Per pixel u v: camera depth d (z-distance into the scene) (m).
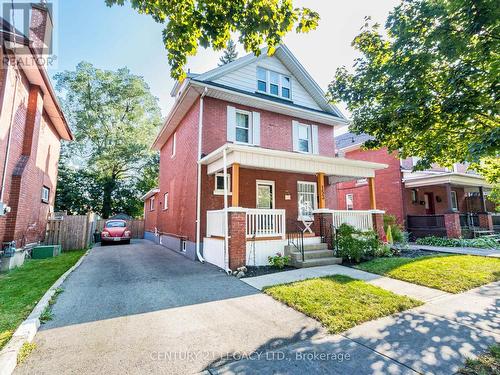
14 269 7.59
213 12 3.91
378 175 17.28
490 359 2.96
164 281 6.33
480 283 5.94
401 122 5.34
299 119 12.67
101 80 27.34
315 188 12.38
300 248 8.52
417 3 4.59
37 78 9.09
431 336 3.54
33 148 9.30
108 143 27.91
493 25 3.85
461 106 4.45
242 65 11.48
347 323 3.88
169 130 14.41
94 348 3.21
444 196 18.30
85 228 13.32
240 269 7.16
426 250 10.81
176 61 4.33
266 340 3.44
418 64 4.79
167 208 14.74
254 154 8.24
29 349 3.13
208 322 3.97
